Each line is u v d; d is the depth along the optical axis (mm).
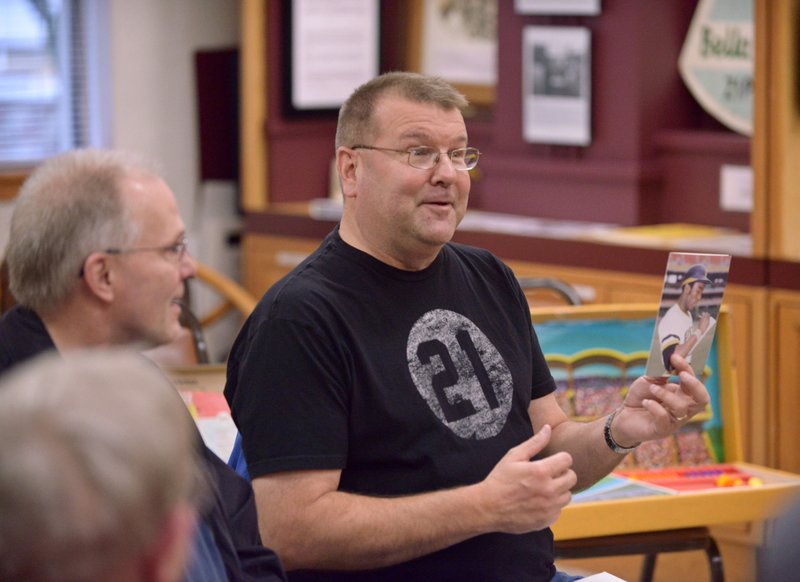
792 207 4828
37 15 6184
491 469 2533
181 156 6613
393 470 2467
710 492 3180
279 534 2375
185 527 1136
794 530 1717
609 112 5664
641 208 5645
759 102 4801
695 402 2578
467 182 2580
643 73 5555
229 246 6797
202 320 5664
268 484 2393
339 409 2426
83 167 2092
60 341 2102
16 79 6145
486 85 6309
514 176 6020
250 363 2445
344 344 2447
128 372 1101
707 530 3340
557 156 5855
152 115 6492
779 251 4820
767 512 3213
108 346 2125
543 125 5852
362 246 2568
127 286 2090
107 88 6352
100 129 6379
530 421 2732
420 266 2607
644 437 2611
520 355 2711
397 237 2529
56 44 6266
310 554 2359
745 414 4965
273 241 6262
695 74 5613
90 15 6312
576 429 2746
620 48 5586
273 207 6395
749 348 4934
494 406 2596
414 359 2525
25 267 2074
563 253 5359
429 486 2471
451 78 6434
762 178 4828
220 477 2188
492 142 6246
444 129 2537
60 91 6297
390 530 2332
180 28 6543
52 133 6297
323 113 6531
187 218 6660
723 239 5273
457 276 2688
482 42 6289
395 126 2518
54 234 2053
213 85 6668
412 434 2471
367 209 2543
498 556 2502
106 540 1045
